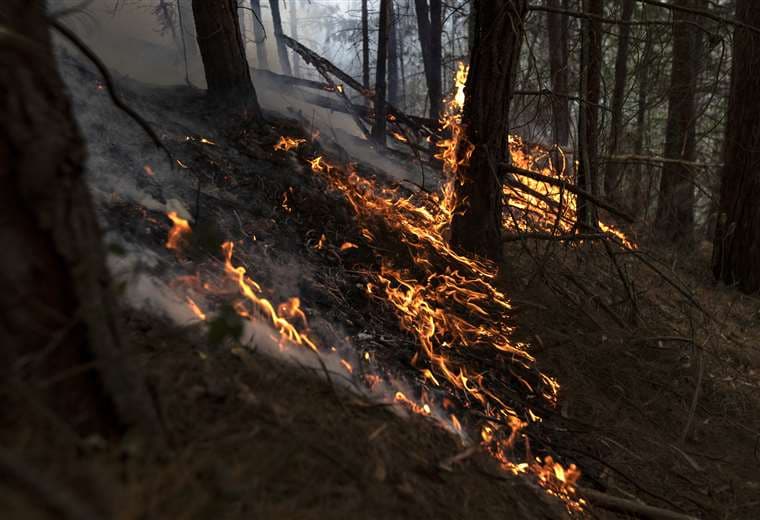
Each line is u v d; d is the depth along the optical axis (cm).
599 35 709
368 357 364
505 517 243
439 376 394
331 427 223
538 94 603
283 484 180
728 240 899
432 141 885
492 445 340
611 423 454
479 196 532
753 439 508
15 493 118
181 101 600
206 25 587
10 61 139
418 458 242
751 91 872
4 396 143
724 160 923
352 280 457
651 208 1122
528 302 528
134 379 165
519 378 446
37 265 144
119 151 437
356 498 191
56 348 148
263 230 450
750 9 857
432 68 1030
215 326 172
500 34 495
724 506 404
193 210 418
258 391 225
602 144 836
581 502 329
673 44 991
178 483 151
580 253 668
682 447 462
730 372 607
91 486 132
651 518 337
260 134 586
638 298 646
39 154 142
